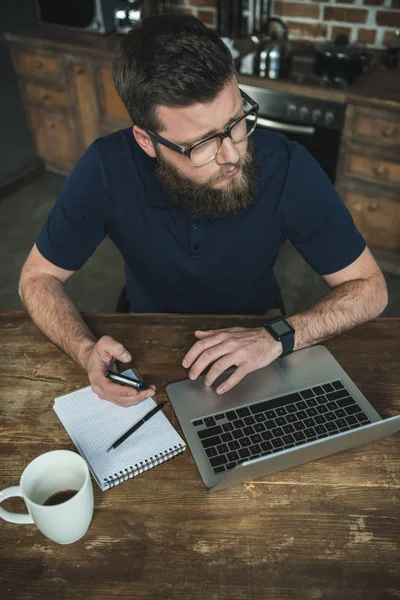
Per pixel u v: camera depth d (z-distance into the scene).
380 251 2.52
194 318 1.17
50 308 1.15
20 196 3.22
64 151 3.24
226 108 0.93
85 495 0.73
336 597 0.71
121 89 0.99
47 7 2.87
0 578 0.74
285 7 2.62
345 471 0.86
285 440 0.89
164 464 0.87
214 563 0.75
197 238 1.22
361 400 0.97
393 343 1.10
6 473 0.86
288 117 2.30
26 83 3.05
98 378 0.97
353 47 2.24
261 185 1.20
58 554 0.76
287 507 0.81
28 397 0.99
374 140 2.19
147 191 1.20
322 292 2.50
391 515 0.80
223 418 0.93
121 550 0.76
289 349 1.06
